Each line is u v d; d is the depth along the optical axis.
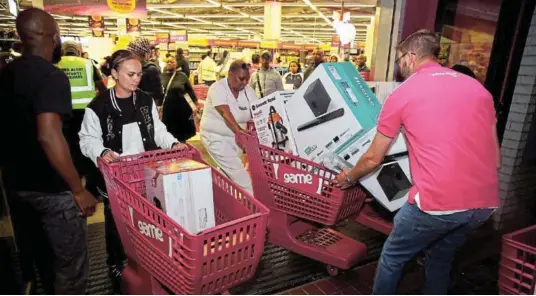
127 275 1.92
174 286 1.55
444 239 1.91
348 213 2.46
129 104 2.07
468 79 1.70
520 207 3.44
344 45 8.47
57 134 1.51
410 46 1.81
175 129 4.40
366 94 2.37
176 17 12.35
